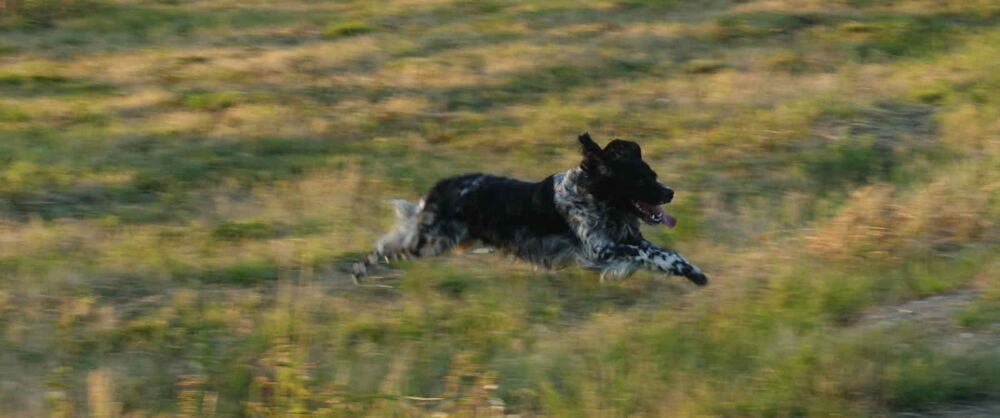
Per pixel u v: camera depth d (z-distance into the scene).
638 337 9.79
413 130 18.72
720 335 9.60
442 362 9.88
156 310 11.38
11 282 12.01
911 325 9.55
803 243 12.81
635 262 11.21
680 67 21.78
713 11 25.14
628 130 18.50
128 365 10.06
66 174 16.23
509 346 10.17
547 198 11.57
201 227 14.16
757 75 21.14
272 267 12.54
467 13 25.94
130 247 13.23
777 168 16.61
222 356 10.10
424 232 12.06
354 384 9.30
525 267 12.41
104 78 21.61
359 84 21.03
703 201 15.05
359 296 11.80
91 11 26.20
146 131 18.50
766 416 8.10
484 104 20.06
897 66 21.36
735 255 12.66
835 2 25.06
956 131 17.67
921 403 8.20
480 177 12.11
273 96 20.38
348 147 17.75
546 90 20.72
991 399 8.20
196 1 27.50
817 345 9.03
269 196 15.35
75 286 11.90
